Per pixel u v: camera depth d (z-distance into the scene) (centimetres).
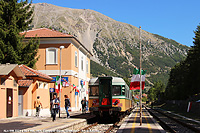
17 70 2231
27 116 2417
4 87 2105
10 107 2216
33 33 4019
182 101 6050
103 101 2317
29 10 3691
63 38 3747
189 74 6112
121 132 1492
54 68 3769
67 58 3769
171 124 2283
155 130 1589
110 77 2328
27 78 2552
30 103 2527
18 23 3584
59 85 3231
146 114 3697
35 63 3697
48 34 3900
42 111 2719
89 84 2378
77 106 4069
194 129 1761
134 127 1761
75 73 3991
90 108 2338
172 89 8319
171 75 9575
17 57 3356
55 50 3791
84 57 4775
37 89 2608
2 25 3438
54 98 2003
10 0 3488
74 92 3856
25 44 3588
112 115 2412
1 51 3272
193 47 6475
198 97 4916
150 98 16888
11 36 3369
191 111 4453
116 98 2341
